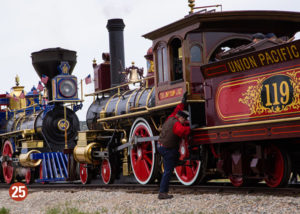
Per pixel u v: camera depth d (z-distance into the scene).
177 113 8.95
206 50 9.96
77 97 16.73
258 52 7.95
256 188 8.34
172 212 7.16
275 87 7.78
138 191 10.23
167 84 10.48
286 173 8.29
